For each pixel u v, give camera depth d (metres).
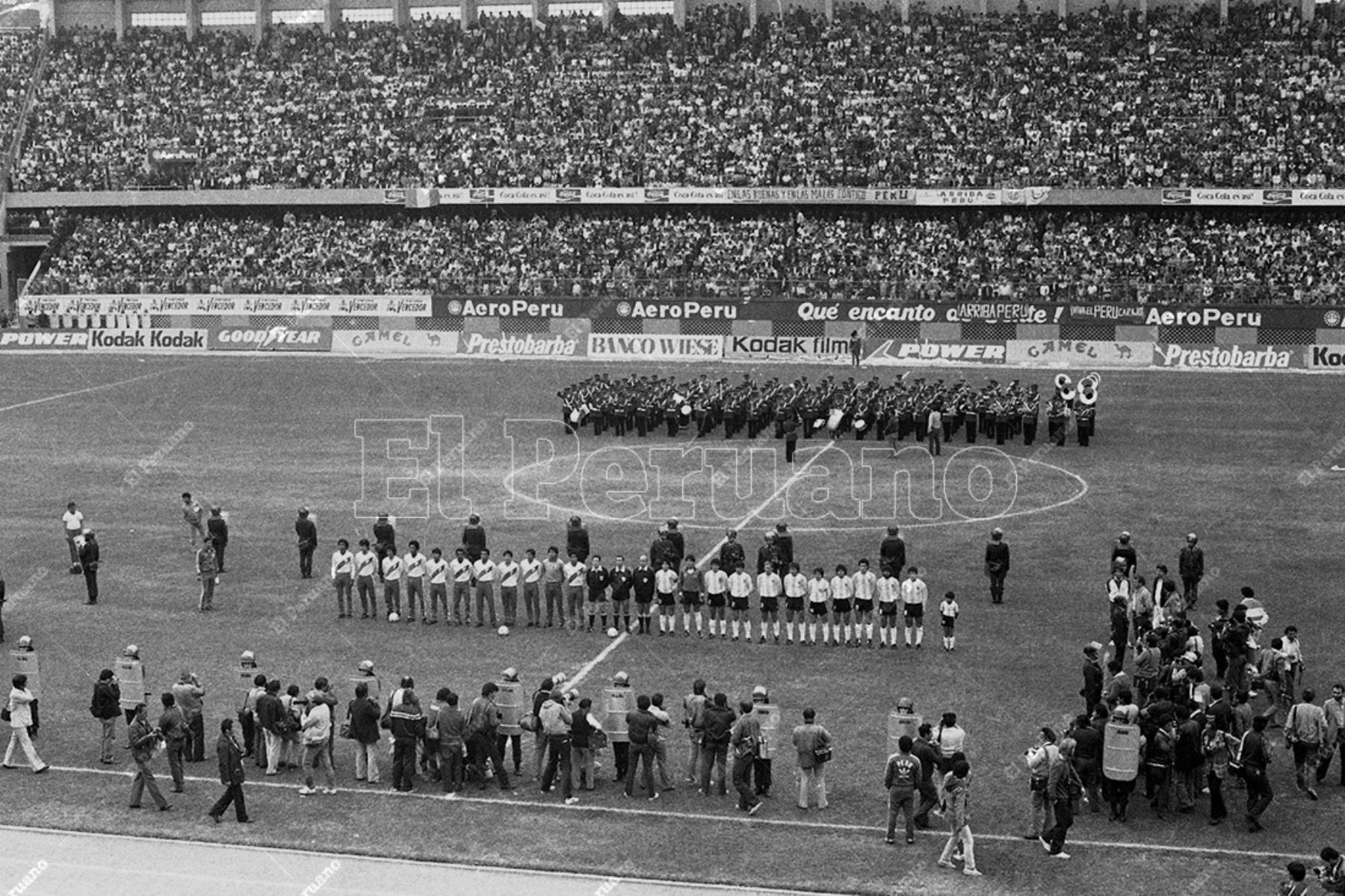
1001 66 98.06
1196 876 26.03
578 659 38.03
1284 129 90.12
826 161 93.81
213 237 99.00
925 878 25.98
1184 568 40.88
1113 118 92.94
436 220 98.19
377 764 31.62
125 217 102.06
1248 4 99.62
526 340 88.94
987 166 91.06
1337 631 38.84
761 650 38.72
